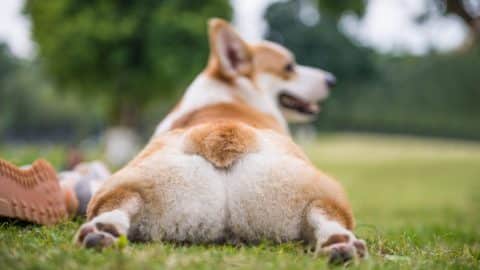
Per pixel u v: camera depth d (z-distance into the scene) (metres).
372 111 46.06
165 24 16.95
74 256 2.84
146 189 3.36
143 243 3.38
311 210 3.37
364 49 35.25
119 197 3.33
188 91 5.30
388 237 4.29
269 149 3.54
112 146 18.27
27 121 46.44
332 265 2.95
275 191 3.38
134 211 3.32
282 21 35.97
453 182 17.47
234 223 3.41
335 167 21.81
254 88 5.54
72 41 16.84
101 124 49.81
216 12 17.53
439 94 47.88
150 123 36.28
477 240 5.52
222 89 5.25
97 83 17.66
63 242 3.22
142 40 17.23
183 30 16.98
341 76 35.28
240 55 5.58
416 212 10.12
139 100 18.42
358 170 20.81
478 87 46.94
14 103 45.09
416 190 15.36
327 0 14.45
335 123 44.91
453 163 21.97
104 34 16.80
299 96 6.20
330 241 3.15
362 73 35.56
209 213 3.37
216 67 5.34
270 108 5.57
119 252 2.86
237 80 5.44
